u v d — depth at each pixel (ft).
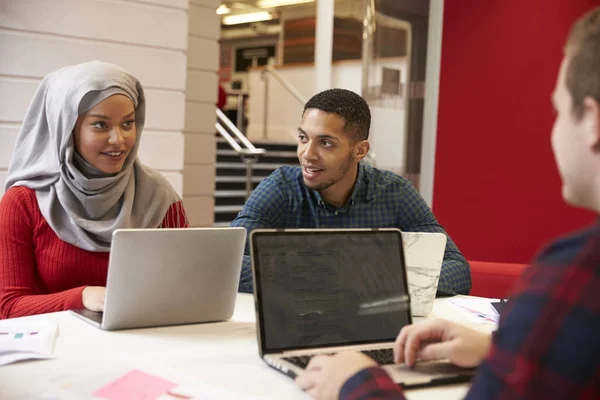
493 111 14.23
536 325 2.36
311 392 3.39
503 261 14.32
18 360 4.14
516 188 14.05
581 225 13.37
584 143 2.57
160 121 10.84
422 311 5.79
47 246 6.56
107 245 6.73
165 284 4.91
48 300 5.74
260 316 4.28
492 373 2.46
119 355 4.32
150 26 10.57
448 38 14.78
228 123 21.50
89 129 6.48
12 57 9.45
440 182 15.07
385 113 16.19
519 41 13.80
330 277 4.55
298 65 34.88
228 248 5.11
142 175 7.22
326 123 6.72
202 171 16.06
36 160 6.86
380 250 4.79
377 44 16.37
